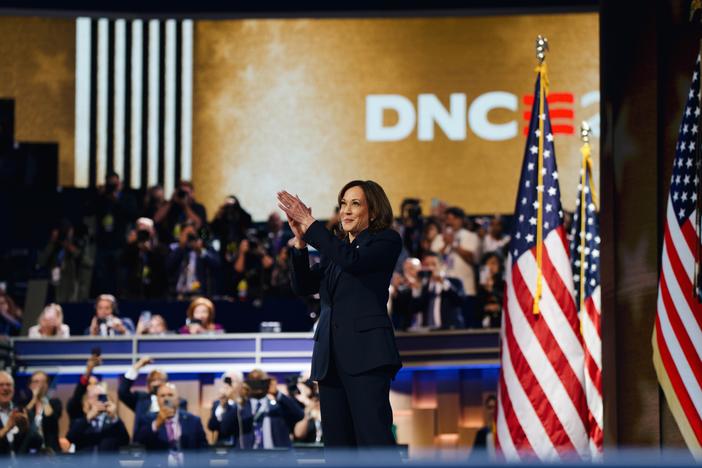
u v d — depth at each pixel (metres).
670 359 11.27
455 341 22.00
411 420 22.38
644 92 12.34
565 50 29.23
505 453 12.48
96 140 29.59
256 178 29.69
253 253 24.44
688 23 12.27
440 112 29.48
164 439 17.59
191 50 29.81
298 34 29.88
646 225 12.29
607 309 12.51
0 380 17.88
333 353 7.90
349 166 29.59
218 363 21.81
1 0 27.88
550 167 13.21
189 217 25.39
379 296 7.98
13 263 26.08
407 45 29.64
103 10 28.39
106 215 25.69
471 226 24.41
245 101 29.77
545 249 12.87
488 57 29.45
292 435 19.00
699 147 10.87
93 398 18.09
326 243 7.83
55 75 29.64
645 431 12.18
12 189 27.50
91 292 25.05
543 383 12.47
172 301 23.98
